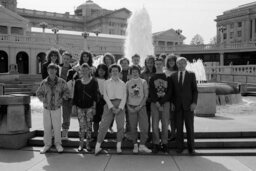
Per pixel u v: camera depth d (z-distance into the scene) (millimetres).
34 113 11930
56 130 7070
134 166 6012
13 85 21234
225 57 54375
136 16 25172
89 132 7086
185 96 6750
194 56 57094
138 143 7379
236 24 76812
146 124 6969
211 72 32594
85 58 8023
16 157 6672
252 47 47750
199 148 7203
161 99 6789
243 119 9789
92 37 56188
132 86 6977
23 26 51625
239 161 6340
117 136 6965
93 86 7059
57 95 7035
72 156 6727
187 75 6855
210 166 6004
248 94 20000
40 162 6309
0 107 7539
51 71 6941
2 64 42625
